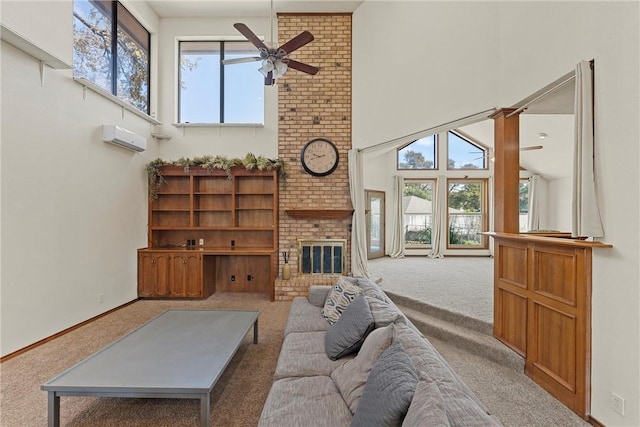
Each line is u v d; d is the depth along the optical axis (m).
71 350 3.09
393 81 4.57
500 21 3.12
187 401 2.27
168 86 5.44
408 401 1.14
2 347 2.85
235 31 5.45
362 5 5.10
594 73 2.05
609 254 1.91
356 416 1.32
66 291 3.54
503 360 2.76
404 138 4.43
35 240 3.17
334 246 5.21
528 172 8.59
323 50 5.32
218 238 5.39
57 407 1.85
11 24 2.71
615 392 1.86
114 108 4.39
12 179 2.95
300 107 5.34
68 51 3.30
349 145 5.30
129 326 3.75
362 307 2.27
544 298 2.40
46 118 3.30
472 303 3.83
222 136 5.45
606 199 1.95
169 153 5.45
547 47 2.50
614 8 1.89
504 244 2.92
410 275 5.76
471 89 3.46
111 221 4.30
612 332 1.88
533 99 2.73
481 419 1.10
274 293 4.86
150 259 4.89
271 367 2.75
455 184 8.78
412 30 4.26
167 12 5.32
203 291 4.91
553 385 2.30
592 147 2.02
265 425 1.47
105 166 4.19
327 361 2.12
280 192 5.30
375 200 8.30
